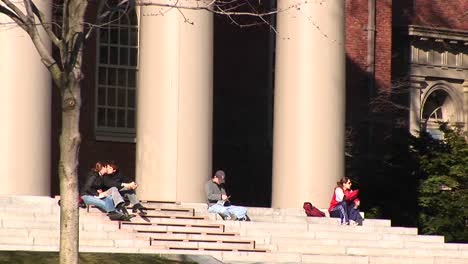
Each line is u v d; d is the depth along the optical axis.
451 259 89.62
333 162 100.06
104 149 117.06
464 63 154.38
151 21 96.00
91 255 74.12
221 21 126.75
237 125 127.06
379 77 140.00
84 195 84.50
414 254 90.50
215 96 126.31
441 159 117.75
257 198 126.81
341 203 95.69
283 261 83.31
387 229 95.38
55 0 100.62
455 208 115.44
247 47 127.94
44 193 92.00
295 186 99.62
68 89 63.75
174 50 95.69
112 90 117.56
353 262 85.25
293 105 99.88
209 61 96.75
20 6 85.56
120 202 84.25
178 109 95.62
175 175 95.44
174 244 82.94
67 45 63.84
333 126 100.12
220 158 125.88
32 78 91.19
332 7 100.31
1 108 90.81
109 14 68.56
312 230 91.44
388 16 141.75
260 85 128.38
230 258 82.25
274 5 127.00
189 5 94.69
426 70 150.75
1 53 90.81
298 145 99.62
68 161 63.75
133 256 75.19
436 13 152.50
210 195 90.50
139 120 96.75
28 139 91.19
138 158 96.69
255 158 127.19
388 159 122.69
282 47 100.62
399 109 144.62
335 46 100.38
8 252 72.62
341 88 100.75
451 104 153.12
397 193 120.00
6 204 86.25
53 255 73.06
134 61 118.50
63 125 63.91
